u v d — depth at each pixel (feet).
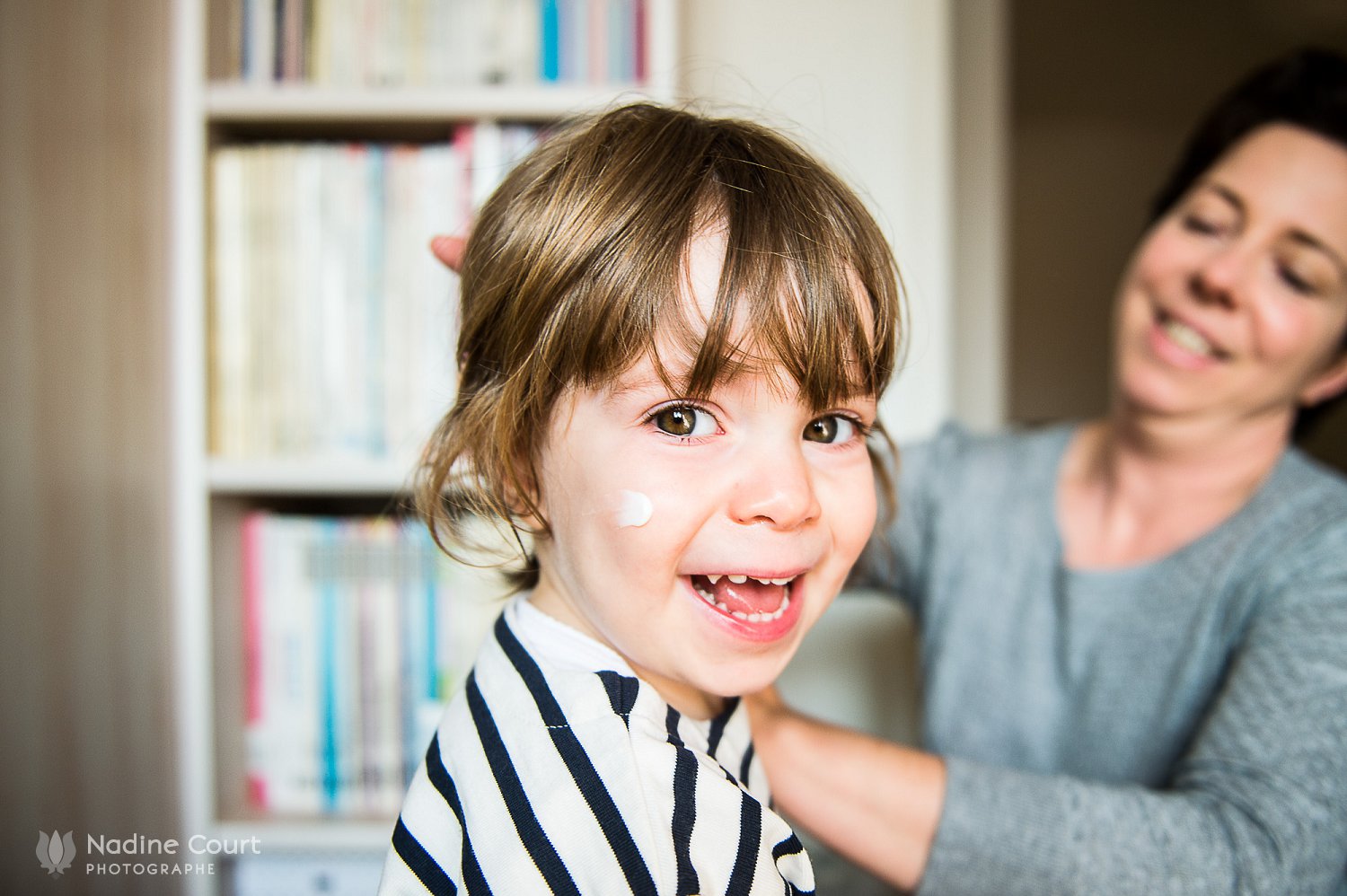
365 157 3.13
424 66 3.19
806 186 1.63
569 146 1.72
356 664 3.28
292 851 3.19
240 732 3.27
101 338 3.03
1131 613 2.56
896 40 4.01
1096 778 2.51
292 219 3.12
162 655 3.11
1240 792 1.89
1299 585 2.21
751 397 1.49
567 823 1.40
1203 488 2.61
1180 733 2.37
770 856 1.46
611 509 1.50
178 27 2.99
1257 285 2.41
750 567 1.47
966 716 2.79
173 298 3.02
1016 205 11.90
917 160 4.04
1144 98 11.12
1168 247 2.59
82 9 2.95
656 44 3.14
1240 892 1.77
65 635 2.96
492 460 1.71
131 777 3.05
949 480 3.03
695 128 1.68
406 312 3.15
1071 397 11.87
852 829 1.91
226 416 3.13
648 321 1.47
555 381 1.56
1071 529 2.82
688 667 1.51
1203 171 2.74
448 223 3.14
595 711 1.49
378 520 3.27
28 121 2.86
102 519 3.03
